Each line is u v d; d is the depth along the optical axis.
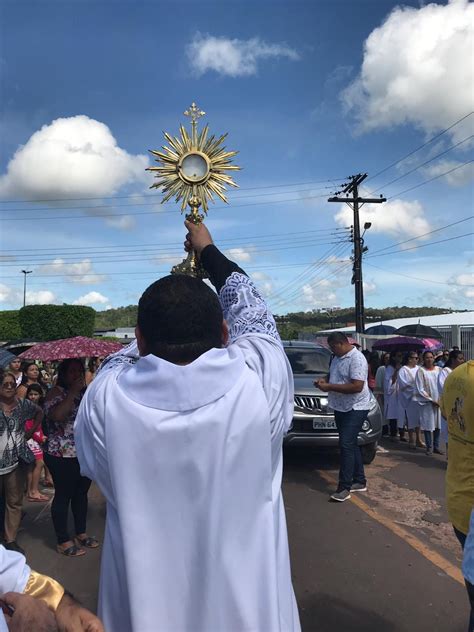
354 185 24.20
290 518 5.23
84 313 27.47
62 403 4.20
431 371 8.49
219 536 1.12
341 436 5.83
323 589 3.74
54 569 4.12
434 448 8.58
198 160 2.05
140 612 1.09
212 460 1.12
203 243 1.70
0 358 5.28
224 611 1.10
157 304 1.22
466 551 2.29
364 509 5.50
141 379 1.17
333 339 5.82
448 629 3.24
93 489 6.44
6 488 4.41
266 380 1.26
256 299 1.50
